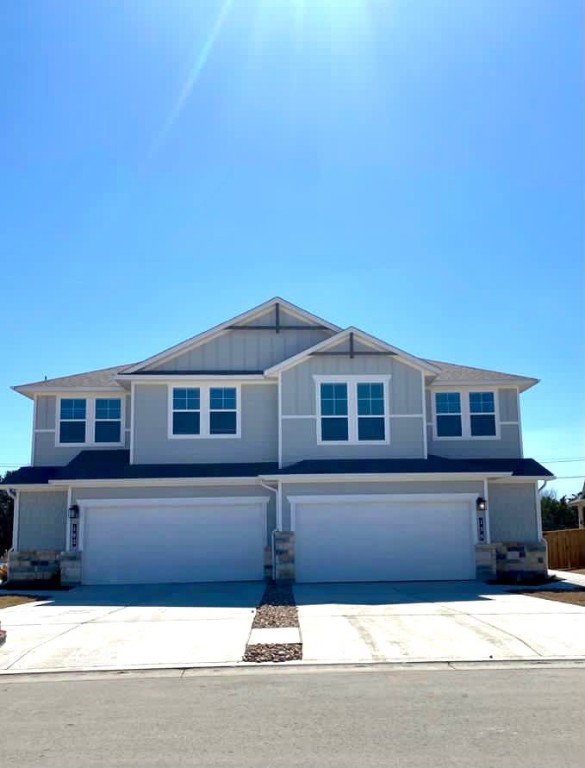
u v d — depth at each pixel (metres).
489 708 7.96
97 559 22.62
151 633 12.95
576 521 53.88
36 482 24.66
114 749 6.76
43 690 9.36
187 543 22.75
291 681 9.54
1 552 48.81
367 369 23.86
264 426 24.47
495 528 24.67
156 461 24.14
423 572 21.78
